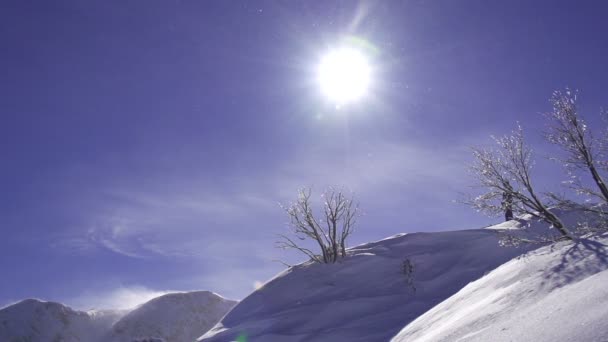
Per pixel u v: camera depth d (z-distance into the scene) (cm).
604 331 335
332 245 2638
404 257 2398
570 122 1353
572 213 1620
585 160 1331
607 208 1289
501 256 2034
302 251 2692
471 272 1973
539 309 482
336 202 2688
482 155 1512
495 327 516
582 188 1321
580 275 559
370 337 1491
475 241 2378
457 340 561
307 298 2203
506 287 700
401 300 1889
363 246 2877
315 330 1778
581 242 743
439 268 2159
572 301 443
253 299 2447
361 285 2186
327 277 2370
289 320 1961
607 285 432
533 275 672
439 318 859
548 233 1517
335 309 1936
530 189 1429
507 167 1459
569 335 362
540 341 384
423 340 727
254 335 1900
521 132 1462
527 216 1627
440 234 2734
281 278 2586
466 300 832
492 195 1480
